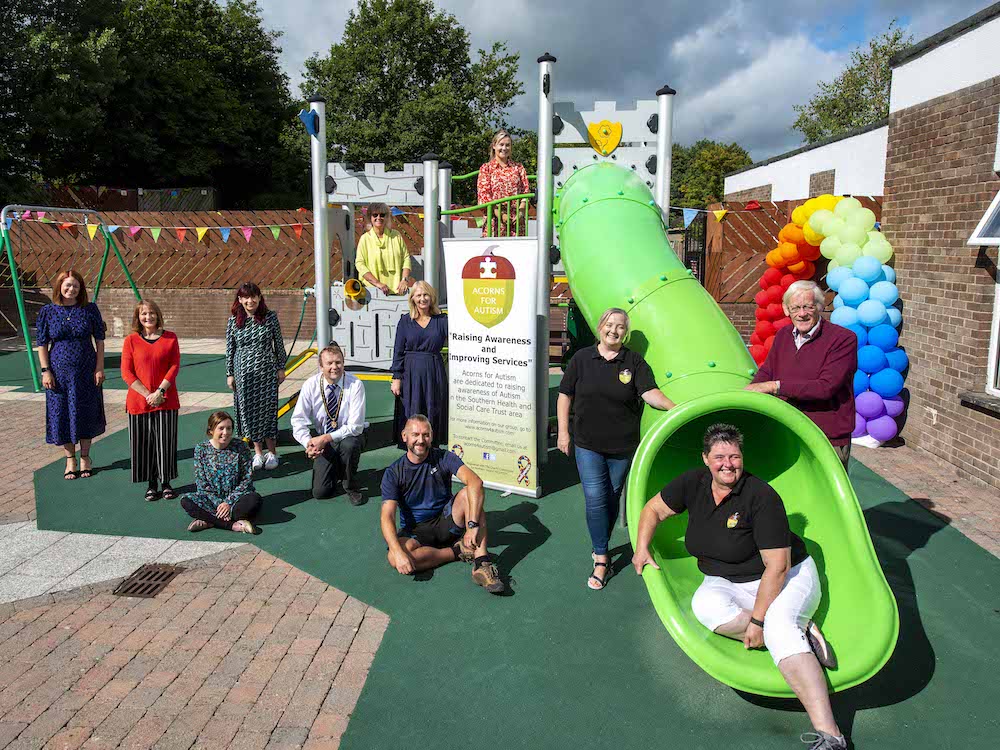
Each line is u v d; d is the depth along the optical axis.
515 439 5.91
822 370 4.12
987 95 6.14
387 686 3.50
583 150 6.75
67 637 3.92
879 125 12.82
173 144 28.36
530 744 3.11
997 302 6.10
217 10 33.81
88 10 23.25
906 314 7.39
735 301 11.05
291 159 34.62
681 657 3.75
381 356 8.91
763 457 4.48
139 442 5.79
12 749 3.05
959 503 5.79
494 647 3.83
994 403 5.89
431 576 4.62
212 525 5.36
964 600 4.30
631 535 3.64
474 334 5.96
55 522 5.47
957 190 6.53
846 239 7.72
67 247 15.73
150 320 5.76
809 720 3.27
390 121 35.28
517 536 5.21
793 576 3.40
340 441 5.94
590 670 3.63
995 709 3.33
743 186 20.84
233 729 3.19
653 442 3.70
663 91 6.39
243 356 6.40
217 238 15.30
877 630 3.18
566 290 13.77
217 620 4.10
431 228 7.48
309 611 4.20
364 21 37.72
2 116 20.86
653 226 5.56
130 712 3.29
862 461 6.90
